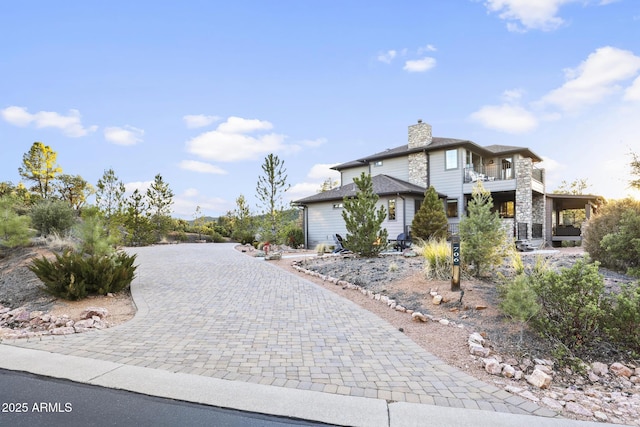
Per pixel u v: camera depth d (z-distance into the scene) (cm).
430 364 402
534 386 367
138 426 267
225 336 496
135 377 354
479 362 414
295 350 442
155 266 1215
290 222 1844
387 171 2503
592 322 482
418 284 769
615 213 941
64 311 642
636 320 461
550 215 2330
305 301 716
